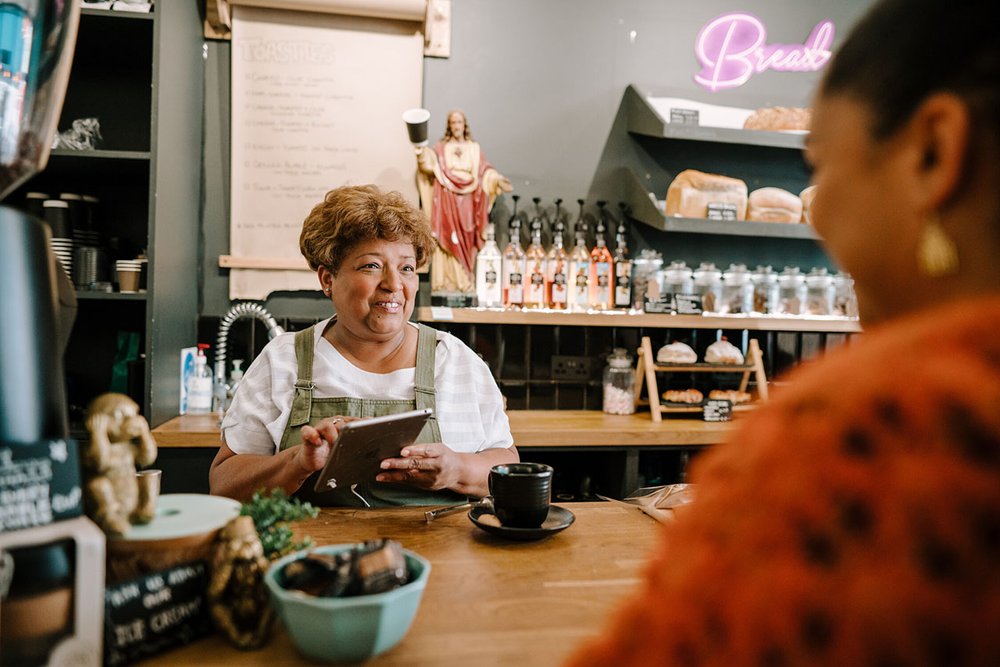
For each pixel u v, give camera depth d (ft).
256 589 2.53
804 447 0.99
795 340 11.28
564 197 10.73
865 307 1.35
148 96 9.64
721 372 11.02
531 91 10.61
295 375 5.78
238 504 2.92
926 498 0.86
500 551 3.60
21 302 2.20
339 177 10.04
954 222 1.12
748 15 11.15
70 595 2.13
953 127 1.08
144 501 2.56
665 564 1.13
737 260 11.32
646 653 1.08
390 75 10.11
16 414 2.14
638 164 10.94
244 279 9.91
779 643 0.92
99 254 8.25
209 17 9.68
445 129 10.39
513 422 9.40
